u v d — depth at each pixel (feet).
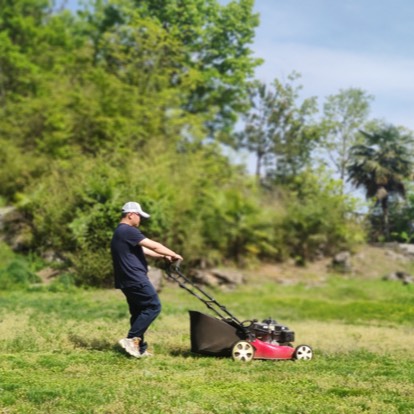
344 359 33.01
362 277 90.12
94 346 32.91
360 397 23.26
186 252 79.56
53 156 93.50
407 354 36.01
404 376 28.04
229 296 72.08
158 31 109.60
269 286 80.79
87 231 71.10
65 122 95.04
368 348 38.01
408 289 82.17
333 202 97.66
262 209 91.56
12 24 124.16
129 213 31.37
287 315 58.34
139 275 30.68
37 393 21.98
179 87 113.29
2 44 114.62
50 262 75.92
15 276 68.33
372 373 28.63
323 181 101.40
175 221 79.77
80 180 78.28
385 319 58.44
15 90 117.39
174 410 20.53
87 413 20.11
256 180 102.37
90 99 97.09
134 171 80.33
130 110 98.68
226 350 31.32
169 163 88.22
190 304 62.08
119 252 30.83
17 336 34.27
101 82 98.89
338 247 97.19
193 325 31.50
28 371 26.35
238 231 87.45
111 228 71.00
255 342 31.53
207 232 84.74
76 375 25.64
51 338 34.55
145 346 31.09
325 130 127.03
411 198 125.80
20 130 98.73
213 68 127.13
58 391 22.34
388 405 22.20
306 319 56.49
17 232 82.38
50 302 54.95
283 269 90.02
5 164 91.56
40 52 122.52
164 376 26.12
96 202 73.97
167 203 77.66
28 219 84.12
